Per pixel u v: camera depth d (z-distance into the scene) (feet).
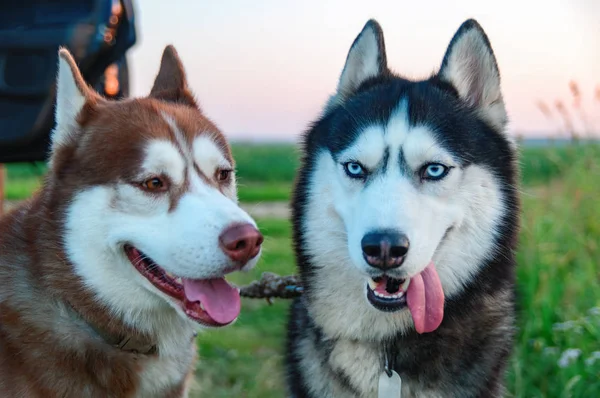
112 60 3.78
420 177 2.60
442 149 2.60
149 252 2.53
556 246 4.14
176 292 2.57
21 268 2.65
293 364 2.94
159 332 2.72
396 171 2.59
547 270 3.95
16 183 10.05
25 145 3.55
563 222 4.23
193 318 2.53
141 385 2.71
